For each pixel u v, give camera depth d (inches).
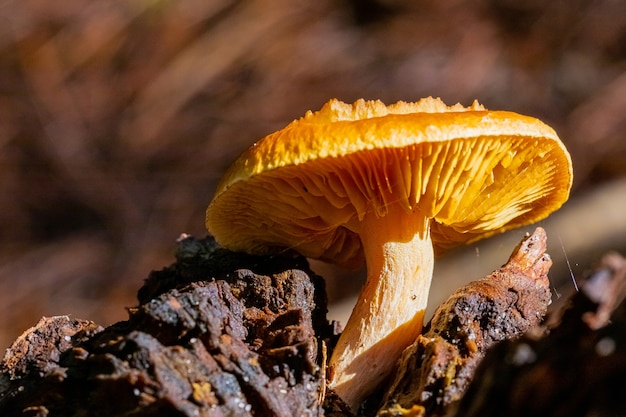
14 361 7.8
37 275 15.7
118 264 15.7
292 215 8.4
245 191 8.2
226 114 17.6
